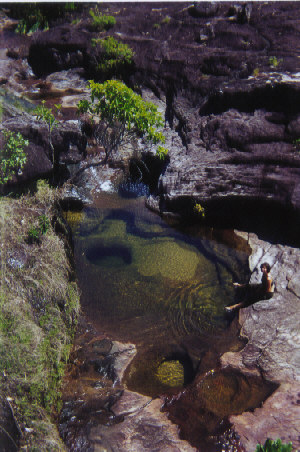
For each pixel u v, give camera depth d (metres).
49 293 7.63
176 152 11.89
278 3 16.80
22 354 6.48
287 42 14.69
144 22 17.44
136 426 6.49
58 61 16.66
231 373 7.20
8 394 6.03
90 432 6.43
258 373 7.13
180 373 7.43
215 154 11.44
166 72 14.64
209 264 9.57
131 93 10.77
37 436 5.87
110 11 18.73
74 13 18.73
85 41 16.44
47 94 15.01
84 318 8.46
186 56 14.61
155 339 8.02
